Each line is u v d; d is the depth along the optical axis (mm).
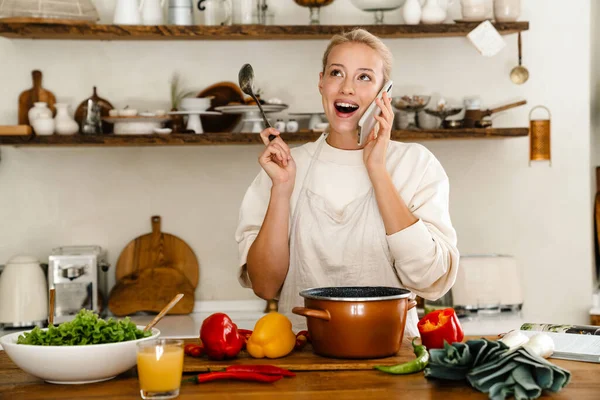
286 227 2072
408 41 3734
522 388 1381
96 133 3502
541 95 3756
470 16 3523
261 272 2102
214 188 3740
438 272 1982
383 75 2127
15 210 3693
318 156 2188
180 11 3482
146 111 3600
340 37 2123
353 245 2109
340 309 1612
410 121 3758
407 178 2113
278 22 3691
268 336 1658
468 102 3590
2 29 3395
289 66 3719
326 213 2127
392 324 1634
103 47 3686
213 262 3736
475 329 3176
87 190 3709
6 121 3672
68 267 3428
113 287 3666
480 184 3758
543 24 3746
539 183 3756
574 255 3756
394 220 1970
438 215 2057
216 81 3717
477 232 3762
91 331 1553
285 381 1514
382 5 3467
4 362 1767
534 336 1664
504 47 3740
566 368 1601
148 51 3697
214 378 1519
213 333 1647
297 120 3660
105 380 1568
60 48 3680
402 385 1470
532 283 3760
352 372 1576
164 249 3711
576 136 3746
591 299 3736
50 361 1486
